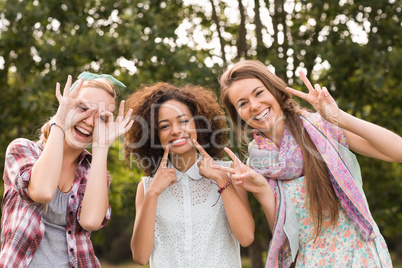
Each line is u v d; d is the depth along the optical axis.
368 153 2.79
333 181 2.67
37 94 5.83
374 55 5.80
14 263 2.34
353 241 2.63
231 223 2.74
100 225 2.55
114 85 2.88
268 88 2.81
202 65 5.85
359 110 6.23
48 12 6.01
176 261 2.77
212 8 6.68
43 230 2.42
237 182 2.66
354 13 6.26
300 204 2.72
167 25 6.01
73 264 2.48
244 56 6.57
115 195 6.81
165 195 2.86
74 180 2.59
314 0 5.96
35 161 2.45
